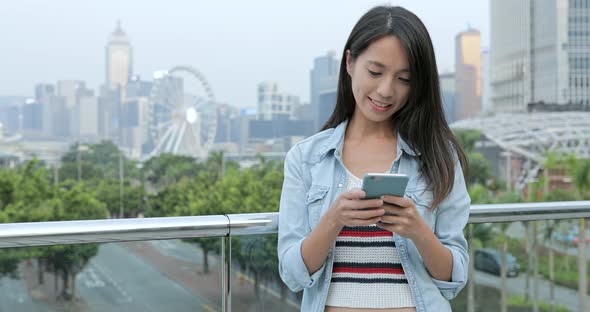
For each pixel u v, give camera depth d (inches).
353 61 54.4
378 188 46.2
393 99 52.7
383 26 51.3
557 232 84.9
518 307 82.9
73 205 2272.4
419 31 51.3
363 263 53.1
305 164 56.7
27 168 2246.6
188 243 64.9
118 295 62.7
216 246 66.2
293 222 55.2
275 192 2883.9
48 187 2231.8
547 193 2576.3
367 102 53.4
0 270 59.9
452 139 57.3
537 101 3934.5
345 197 47.5
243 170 3452.3
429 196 54.6
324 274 53.6
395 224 47.9
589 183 1918.1
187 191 3373.5
